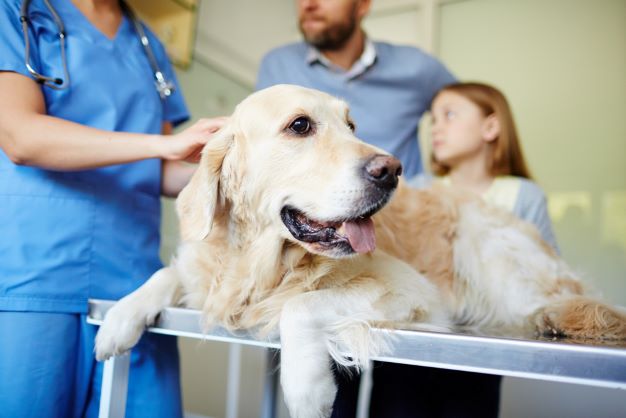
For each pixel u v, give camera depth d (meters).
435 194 1.84
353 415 1.38
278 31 4.20
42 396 1.22
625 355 0.69
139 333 1.16
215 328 1.14
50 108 1.32
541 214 2.13
